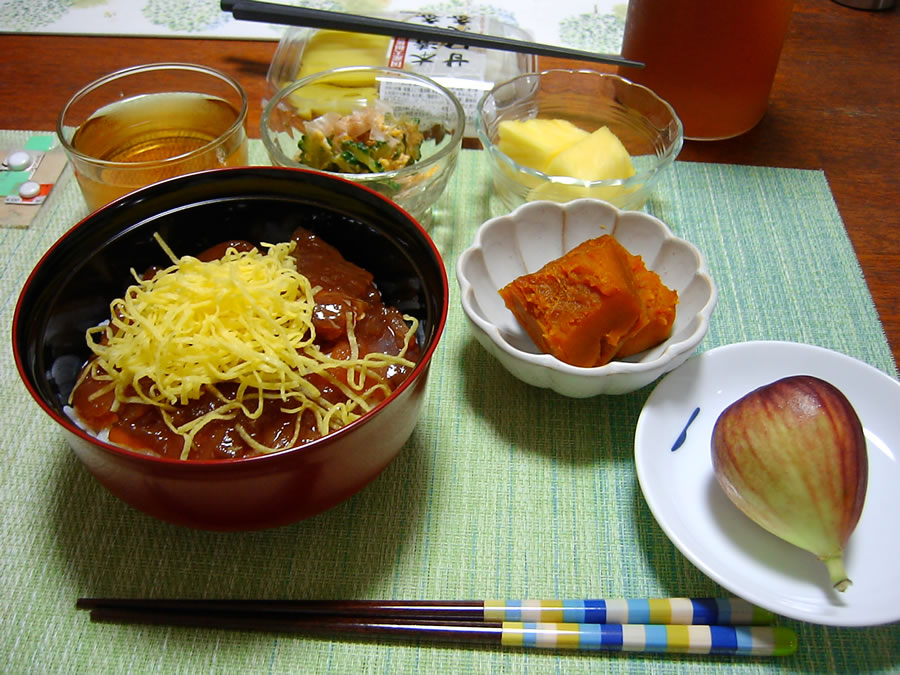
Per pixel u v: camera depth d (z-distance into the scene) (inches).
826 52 19.4
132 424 9.8
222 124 15.0
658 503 10.1
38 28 19.4
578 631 9.5
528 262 13.6
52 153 16.0
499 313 12.9
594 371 10.9
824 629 9.8
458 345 13.1
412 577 10.3
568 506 11.1
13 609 9.9
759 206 15.5
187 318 9.8
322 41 18.6
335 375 10.2
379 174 13.4
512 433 11.9
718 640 9.4
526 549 10.6
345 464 9.2
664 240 12.9
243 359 9.8
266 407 9.9
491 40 16.1
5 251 14.2
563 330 11.4
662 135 15.6
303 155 14.8
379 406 8.9
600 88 16.3
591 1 20.8
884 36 20.0
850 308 13.6
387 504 11.0
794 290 14.0
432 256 10.4
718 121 16.5
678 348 11.0
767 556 10.1
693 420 11.5
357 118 15.2
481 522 10.9
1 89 17.7
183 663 9.5
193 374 9.6
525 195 14.5
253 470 8.4
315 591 10.2
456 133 14.5
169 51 18.9
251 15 16.4
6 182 15.4
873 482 10.6
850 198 15.8
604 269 11.4
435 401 12.3
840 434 9.7
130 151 14.9
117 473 8.8
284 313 10.2
